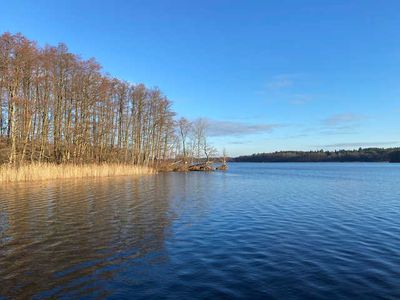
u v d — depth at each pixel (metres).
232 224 15.34
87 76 51.84
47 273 9.00
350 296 7.54
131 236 13.00
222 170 82.25
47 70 45.38
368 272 9.09
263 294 7.65
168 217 16.88
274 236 13.16
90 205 20.27
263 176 56.38
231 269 9.31
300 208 20.28
